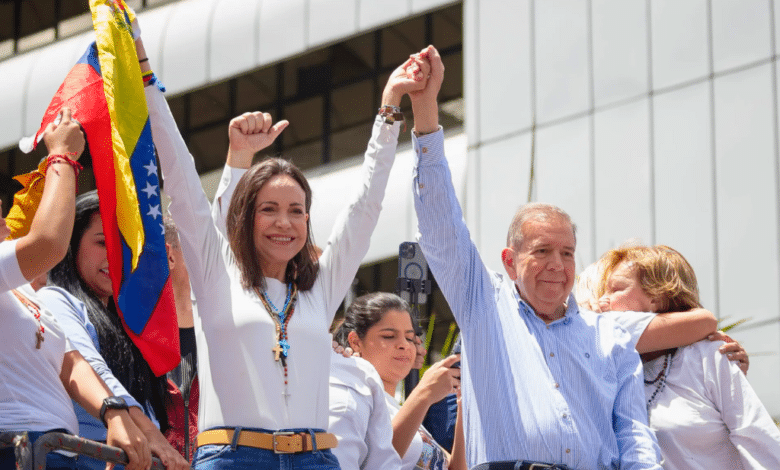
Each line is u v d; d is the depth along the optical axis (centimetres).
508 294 523
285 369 435
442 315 1750
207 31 2092
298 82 2070
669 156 1595
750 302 1489
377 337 589
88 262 466
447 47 1947
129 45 462
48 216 393
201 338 445
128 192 439
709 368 534
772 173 1505
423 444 589
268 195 456
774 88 1523
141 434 400
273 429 426
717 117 1564
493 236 1755
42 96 2166
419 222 517
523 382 502
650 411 537
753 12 1560
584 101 1697
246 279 448
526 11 1789
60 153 411
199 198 454
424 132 509
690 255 1552
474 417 506
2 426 387
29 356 402
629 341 527
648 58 1647
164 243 448
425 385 553
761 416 521
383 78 1977
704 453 527
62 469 400
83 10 2220
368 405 525
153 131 461
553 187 1703
